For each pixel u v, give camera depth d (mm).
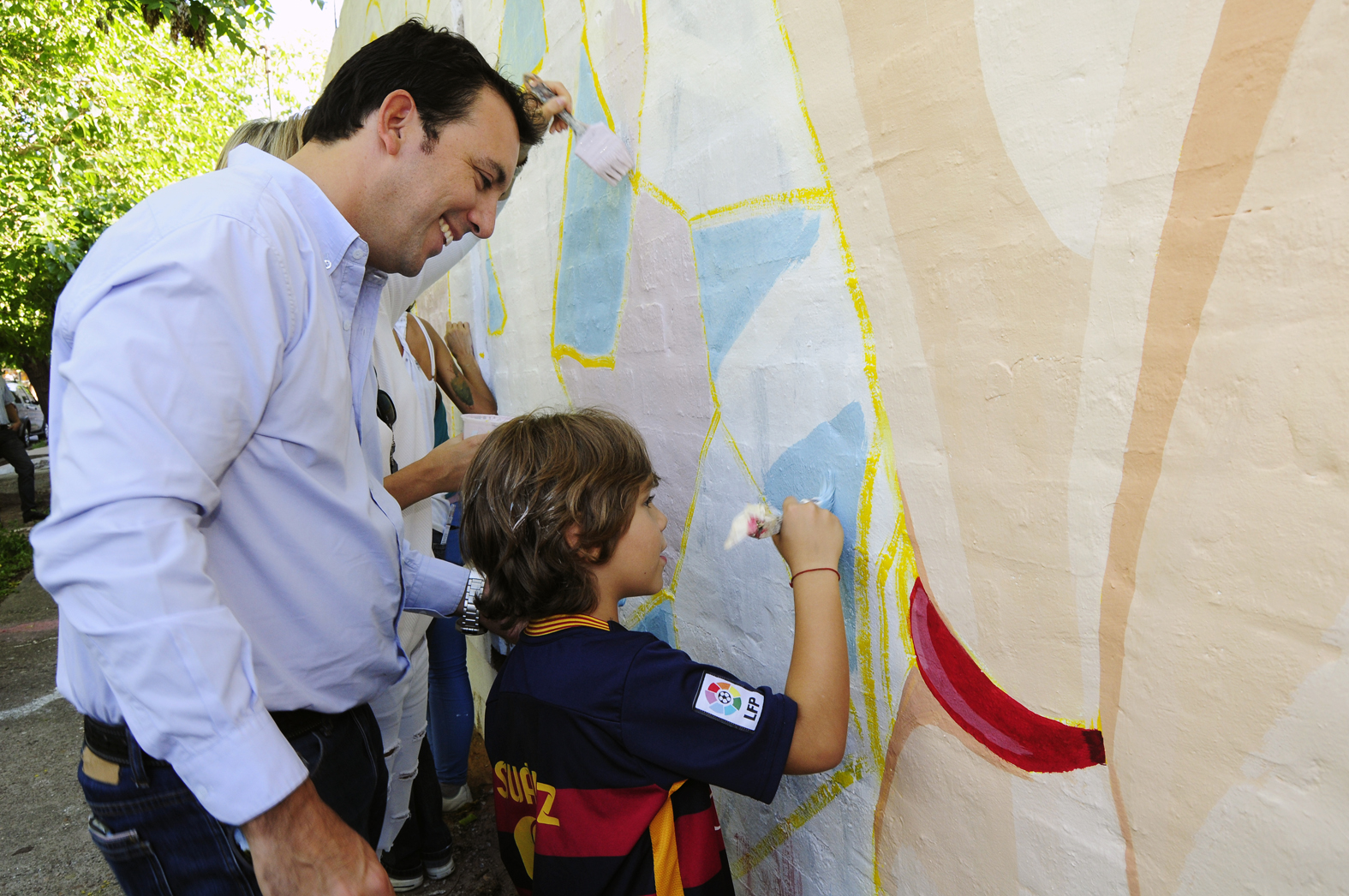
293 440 930
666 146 1437
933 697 979
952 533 922
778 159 1145
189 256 779
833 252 1060
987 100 815
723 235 1292
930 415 934
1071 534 781
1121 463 727
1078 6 718
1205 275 646
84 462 729
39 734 3098
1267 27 589
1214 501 659
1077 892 817
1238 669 653
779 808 1345
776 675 1276
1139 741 741
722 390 1346
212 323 784
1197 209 646
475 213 1107
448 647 2162
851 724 1135
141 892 970
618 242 1657
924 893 1032
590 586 1088
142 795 916
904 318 956
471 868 2076
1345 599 579
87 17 6438
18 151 6434
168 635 722
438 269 1851
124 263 777
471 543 1141
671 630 1627
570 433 1109
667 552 1595
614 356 1733
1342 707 587
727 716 944
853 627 1098
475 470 1138
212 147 8469
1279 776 632
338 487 1021
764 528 1112
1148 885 746
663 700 959
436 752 2254
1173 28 649
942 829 989
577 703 996
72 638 929
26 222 6285
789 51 1100
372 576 1066
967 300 866
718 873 1023
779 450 1214
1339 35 550
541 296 2094
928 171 896
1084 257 736
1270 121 593
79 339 753
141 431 736
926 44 879
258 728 771
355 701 1100
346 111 1025
